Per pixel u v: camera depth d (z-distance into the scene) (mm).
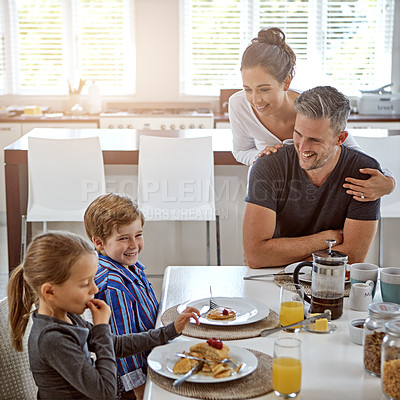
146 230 3709
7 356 1558
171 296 1919
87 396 1417
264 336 1590
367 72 5973
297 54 5945
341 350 1523
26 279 1486
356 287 1790
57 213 3500
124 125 5434
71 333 1439
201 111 5734
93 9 5902
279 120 2664
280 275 2076
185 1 5871
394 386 1248
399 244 3582
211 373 1385
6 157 3545
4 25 5941
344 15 5859
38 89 6074
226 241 3740
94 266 1504
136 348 1581
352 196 2145
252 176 2172
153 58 5984
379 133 3760
